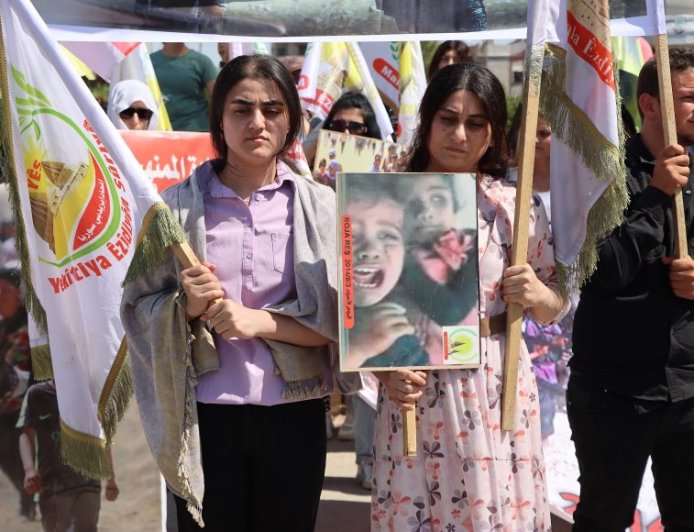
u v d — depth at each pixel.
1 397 4.18
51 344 3.46
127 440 4.32
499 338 3.32
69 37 3.52
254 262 3.23
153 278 3.26
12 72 3.33
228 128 3.20
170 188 3.35
